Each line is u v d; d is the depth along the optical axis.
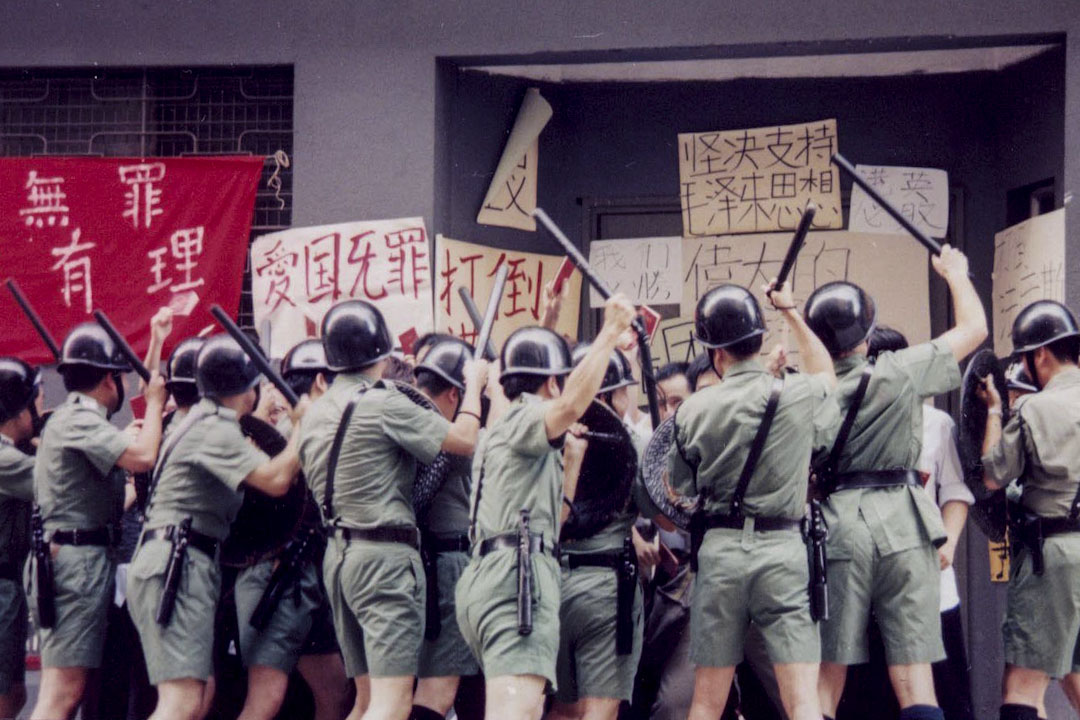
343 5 10.92
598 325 11.97
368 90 10.88
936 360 7.92
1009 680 8.54
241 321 11.39
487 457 7.41
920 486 7.95
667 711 8.49
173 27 11.12
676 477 7.82
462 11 10.81
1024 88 11.16
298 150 10.95
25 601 9.16
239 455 8.27
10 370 9.14
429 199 10.80
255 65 11.08
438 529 8.27
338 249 10.86
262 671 8.66
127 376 11.16
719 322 7.63
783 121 11.80
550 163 12.00
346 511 7.78
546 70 11.85
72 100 11.47
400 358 8.99
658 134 11.95
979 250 11.61
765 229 11.76
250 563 8.70
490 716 7.13
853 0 10.43
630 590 7.92
